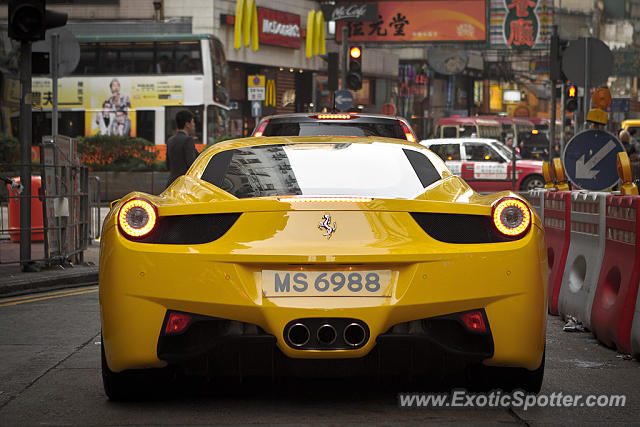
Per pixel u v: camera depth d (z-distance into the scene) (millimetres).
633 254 7562
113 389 5848
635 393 6180
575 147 12852
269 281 5297
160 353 5395
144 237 5453
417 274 5309
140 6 56375
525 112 98125
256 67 60688
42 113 39438
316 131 11680
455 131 55594
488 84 96000
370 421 5438
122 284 5395
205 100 38531
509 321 5410
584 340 8383
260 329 5352
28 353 7863
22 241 13586
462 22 80125
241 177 6039
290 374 5492
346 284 5285
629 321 7375
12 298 11727
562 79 25047
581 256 9242
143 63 38938
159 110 38656
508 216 5527
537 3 80250
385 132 11672
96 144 35250
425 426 5332
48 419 5559
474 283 5359
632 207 7570
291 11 62781
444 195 5883
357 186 5910
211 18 55594
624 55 91125
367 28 80250
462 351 5422
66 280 13203
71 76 39250
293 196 5625
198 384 6402
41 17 13516
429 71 83438
